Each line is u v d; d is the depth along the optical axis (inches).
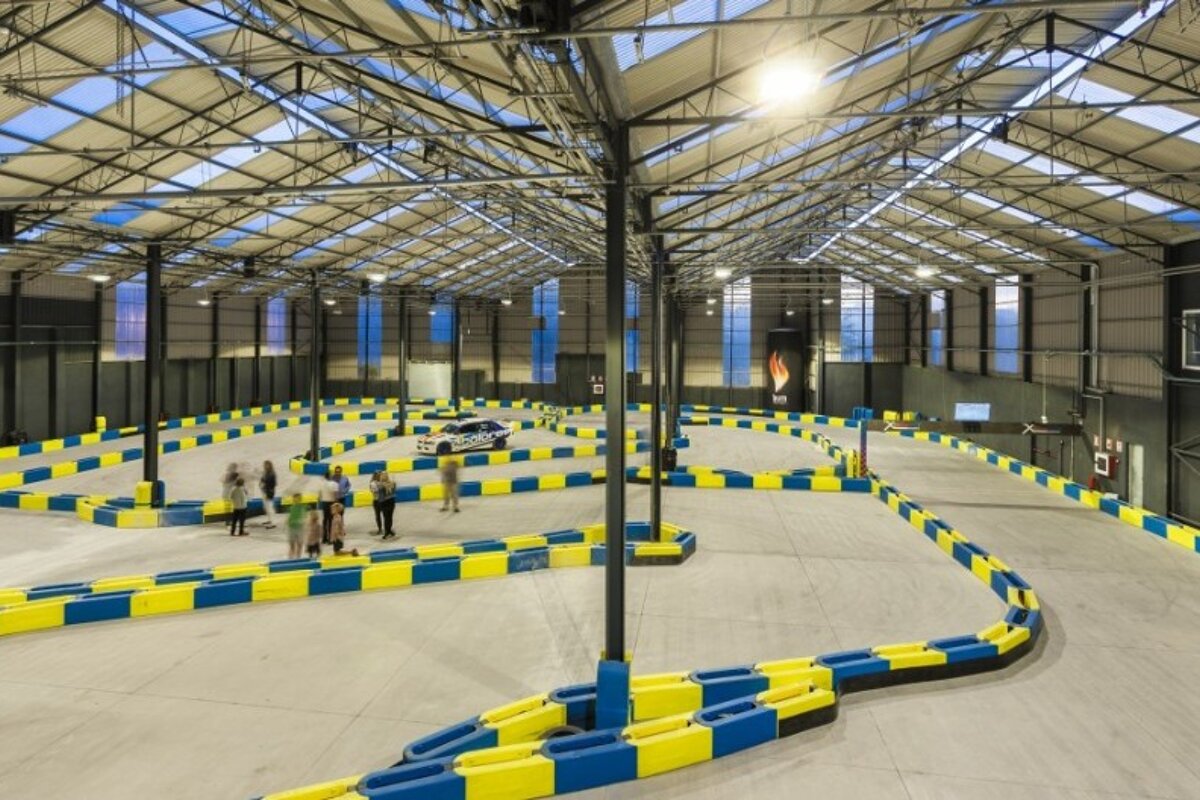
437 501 639.8
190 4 347.3
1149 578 434.6
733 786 217.9
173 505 580.4
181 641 325.7
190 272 908.6
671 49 315.9
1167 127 469.1
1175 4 356.8
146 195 378.3
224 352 1263.5
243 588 374.9
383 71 431.8
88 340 988.6
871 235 973.8
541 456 860.0
